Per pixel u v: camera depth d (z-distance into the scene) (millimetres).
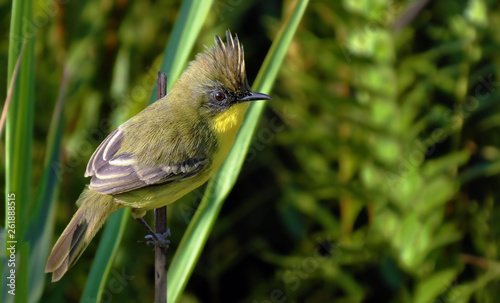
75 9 9508
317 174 8398
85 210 6855
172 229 9055
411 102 7938
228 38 7434
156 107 7371
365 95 8242
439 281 7629
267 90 6434
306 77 8039
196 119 7277
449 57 8477
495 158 8156
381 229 8094
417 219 7836
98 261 6496
